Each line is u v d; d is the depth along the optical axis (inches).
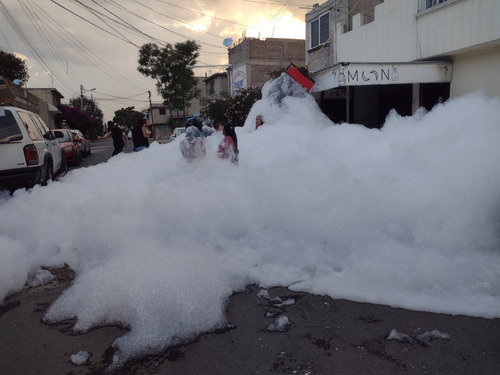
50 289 138.6
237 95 709.9
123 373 91.9
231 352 98.7
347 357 95.0
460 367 89.7
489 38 316.8
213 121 764.6
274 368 92.0
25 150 257.4
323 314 115.3
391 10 426.0
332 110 510.3
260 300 125.5
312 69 660.1
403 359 93.4
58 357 98.7
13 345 104.6
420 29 388.2
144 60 1107.3
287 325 110.1
